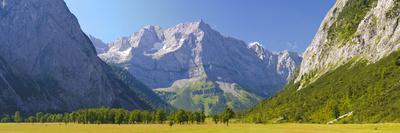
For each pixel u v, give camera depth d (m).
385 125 160.88
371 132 123.19
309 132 131.00
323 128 160.62
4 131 160.12
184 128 177.12
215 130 153.12
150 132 146.75
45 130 168.88
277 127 180.38
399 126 149.62
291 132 133.12
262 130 148.25
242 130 150.25
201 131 147.25
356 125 175.12
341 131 133.62
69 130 168.00
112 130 165.38
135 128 182.75
